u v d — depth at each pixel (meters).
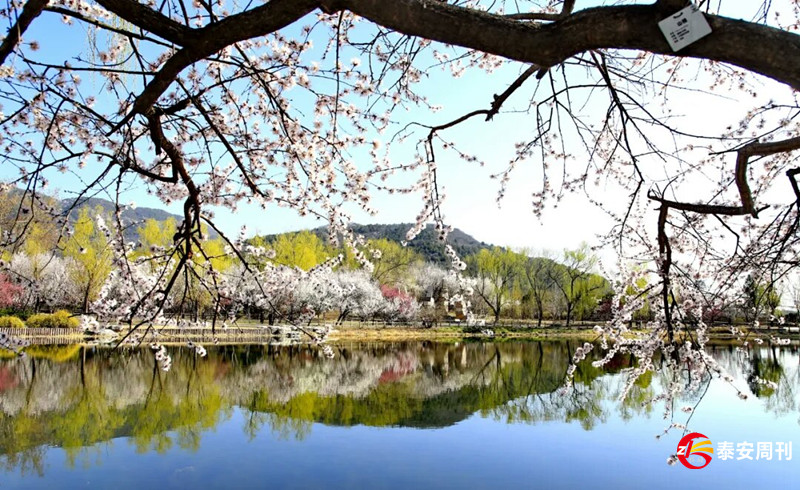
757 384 15.88
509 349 33.59
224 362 24.31
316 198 4.82
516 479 10.66
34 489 9.73
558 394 18.53
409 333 41.75
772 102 4.32
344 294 38.28
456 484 10.36
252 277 4.99
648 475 10.62
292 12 2.24
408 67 4.06
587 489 10.01
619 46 1.86
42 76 3.69
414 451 12.37
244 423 14.44
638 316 6.03
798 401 14.76
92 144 4.32
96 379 19.00
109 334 4.93
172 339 28.05
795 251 4.31
